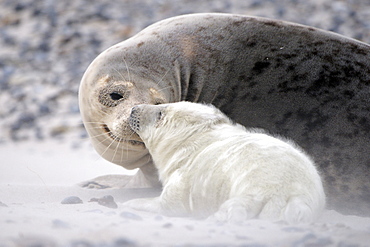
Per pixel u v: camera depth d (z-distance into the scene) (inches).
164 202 778.8
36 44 2490.2
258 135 787.4
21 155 1550.2
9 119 1894.7
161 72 1050.1
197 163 776.3
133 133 978.7
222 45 1087.0
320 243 528.7
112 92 1019.3
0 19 2743.6
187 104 869.2
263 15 2765.7
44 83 2159.2
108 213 696.4
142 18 2738.7
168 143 833.5
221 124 831.7
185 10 2819.9
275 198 682.8
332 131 1039.6
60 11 2817.4
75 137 1744.6
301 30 1099.9
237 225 626.2
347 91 1051.9
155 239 538.0
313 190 702.5
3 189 971.3
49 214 675.4
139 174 1128.2
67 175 1342.3
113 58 1047.6
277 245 524.7
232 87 1077.1
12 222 583.5
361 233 583.8
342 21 2684.5
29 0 2928.2
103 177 1190.3
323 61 1071.6
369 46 1103.0
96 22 2699.3
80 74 2225.6
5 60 2352.4
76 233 537.6
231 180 722.8
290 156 727.1
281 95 1063.0
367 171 1026.7
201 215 757.9
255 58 1081.4
